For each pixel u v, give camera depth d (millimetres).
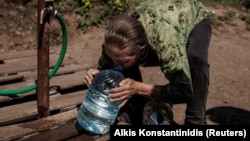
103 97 2580
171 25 2316
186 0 2566
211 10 7430
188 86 2328
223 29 6836
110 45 2217
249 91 4930
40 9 2998
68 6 6621
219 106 4512
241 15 7465
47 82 3238
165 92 2350
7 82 4145
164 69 2346
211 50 5961
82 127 2828
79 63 4875
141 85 2398
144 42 2266
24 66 4512
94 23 6453
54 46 5922
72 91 4219
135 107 2928
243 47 6293
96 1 6766
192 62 2631
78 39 6141
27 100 3848
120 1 6734
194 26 2633
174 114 4211
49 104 3480
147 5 2455
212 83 5031
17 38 5934
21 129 3047
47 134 2889
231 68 5500
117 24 2199
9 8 6297
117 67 2545
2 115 3393
